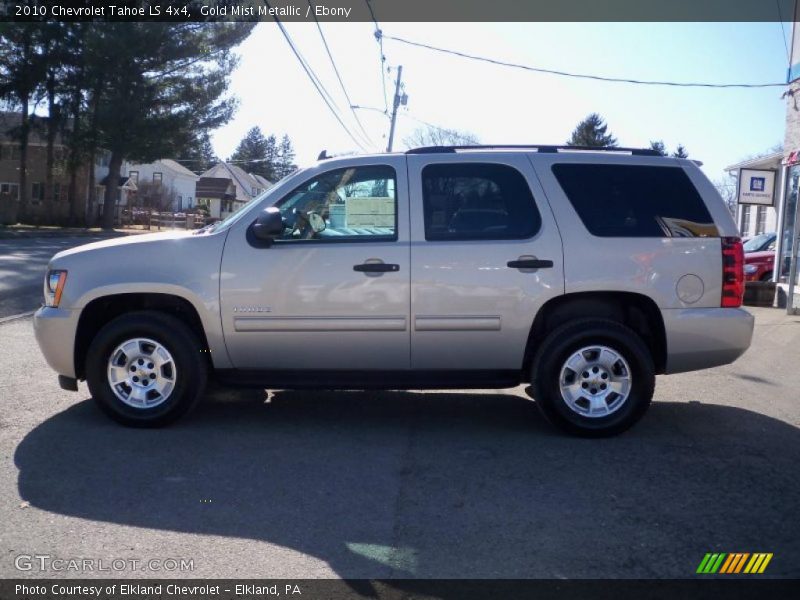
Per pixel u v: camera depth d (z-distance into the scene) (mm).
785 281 15938
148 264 6168
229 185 71688
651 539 4414
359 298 6113
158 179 71375
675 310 6176
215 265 6148
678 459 5742
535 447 5996
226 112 41500
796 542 4391
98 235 40156
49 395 7207
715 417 6957
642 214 6266
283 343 6180
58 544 4254
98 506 4754
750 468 5559
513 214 6242
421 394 7727
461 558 4180
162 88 40281
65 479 5160
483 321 6121
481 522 4617
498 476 5355
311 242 6191
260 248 6156
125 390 6234
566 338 6055
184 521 4578
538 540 4395
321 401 7359
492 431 6434
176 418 6234
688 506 4863
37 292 14453
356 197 6281
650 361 6102
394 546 4309
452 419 6805
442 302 6109
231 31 38781
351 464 5566
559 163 6352
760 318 13703
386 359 6219
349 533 4457
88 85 39688
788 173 15828
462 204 6273
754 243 19969
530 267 6109
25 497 4863
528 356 6340
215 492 5004
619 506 4859
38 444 5832
